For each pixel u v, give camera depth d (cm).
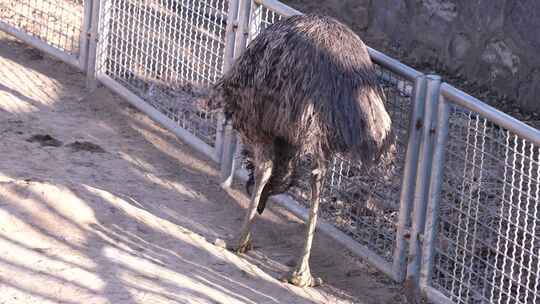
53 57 1075
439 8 1146
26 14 1152
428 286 664
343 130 616
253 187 757
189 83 895
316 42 628
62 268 629
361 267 722
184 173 853
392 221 710
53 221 691
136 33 958
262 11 814
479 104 613
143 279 630
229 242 724
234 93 664
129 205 742
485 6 1087
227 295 635
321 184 656
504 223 714
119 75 971
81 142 884
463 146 708
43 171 809
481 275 655
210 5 859
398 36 1209
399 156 694
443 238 666
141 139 913
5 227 672
